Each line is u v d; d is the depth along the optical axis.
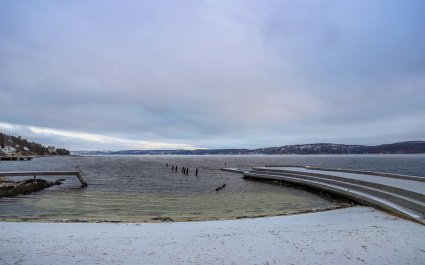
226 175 48.84
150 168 70.56
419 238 9.12
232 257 7.55
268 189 28.19
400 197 14.16
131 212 16.64
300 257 7.56
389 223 11.36
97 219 14.03
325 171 33.69
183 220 13.37
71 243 8.62
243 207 18.53
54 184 31.62
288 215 14.34
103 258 7.38
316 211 15.68
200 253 7.84
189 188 29.78
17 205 18.80
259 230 10.52
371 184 18.75
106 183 34.31
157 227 11.01
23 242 8.63
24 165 83.75
